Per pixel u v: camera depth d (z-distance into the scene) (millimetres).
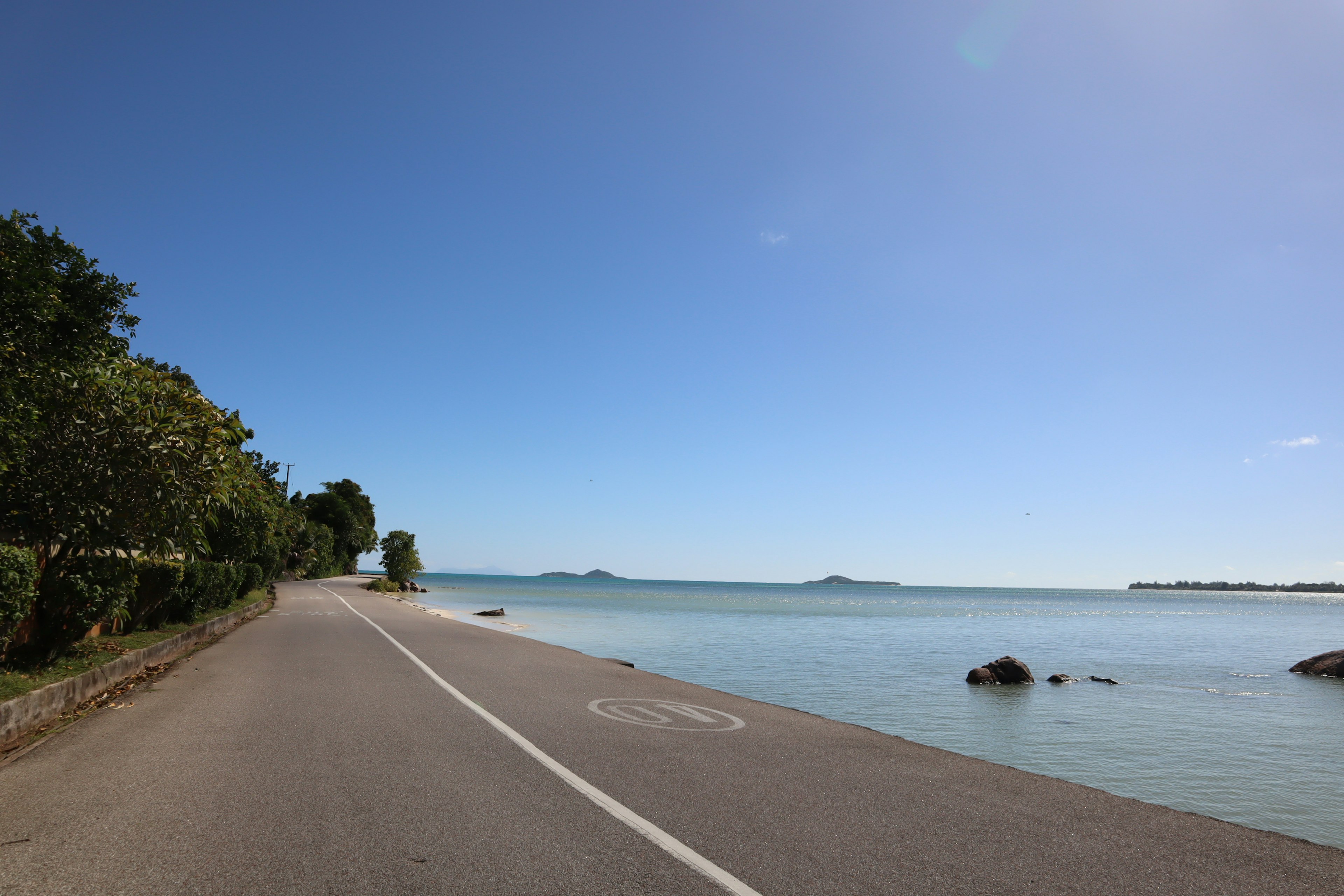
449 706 9992
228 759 7000
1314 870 4723
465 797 5895
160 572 15102
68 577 10305
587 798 5922
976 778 6789
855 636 35969
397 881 4273
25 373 8555
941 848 4984
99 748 7422
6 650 9422
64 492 10305
